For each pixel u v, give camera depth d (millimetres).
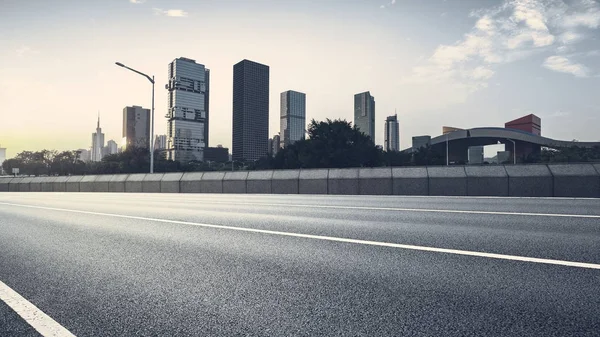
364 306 2680
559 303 2658
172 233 6090
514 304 2656
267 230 6184
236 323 2424
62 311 2691
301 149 71875
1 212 10328
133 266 3975
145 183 23766
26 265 4090
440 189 14484
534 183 12984
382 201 11594
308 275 3512
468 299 2775
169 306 2764
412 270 3596
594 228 5836
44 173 140375
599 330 2217
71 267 3977
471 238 5145
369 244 4867
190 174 22000
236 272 3660
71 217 8750
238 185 19938
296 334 2230
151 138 29203
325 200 12578
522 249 4406
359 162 67875
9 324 2457
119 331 2330
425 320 2406
